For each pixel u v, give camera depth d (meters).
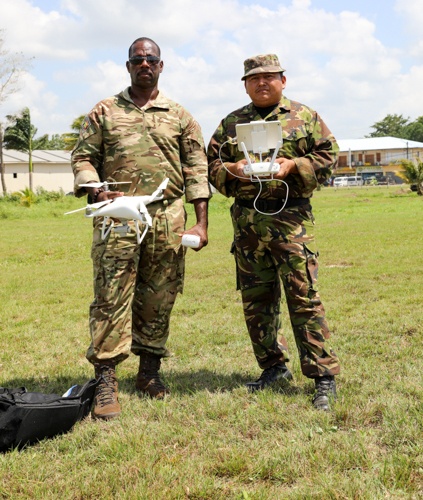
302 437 3.27
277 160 3.79
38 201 38.88
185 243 3.87
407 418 3.42
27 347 5.77
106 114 3.94
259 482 2.86
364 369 4.46
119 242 3.80
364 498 2.63
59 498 2.75
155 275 4.03
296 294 3.83
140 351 4.16
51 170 63.59
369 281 8.68
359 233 15.87
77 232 20.62
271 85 3.89
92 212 3.59
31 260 13.83
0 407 3.26
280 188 3.87
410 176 39.78
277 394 3.92
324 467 2.93
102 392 3.74
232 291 8.34
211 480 2.82
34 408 3.29
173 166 3.99
